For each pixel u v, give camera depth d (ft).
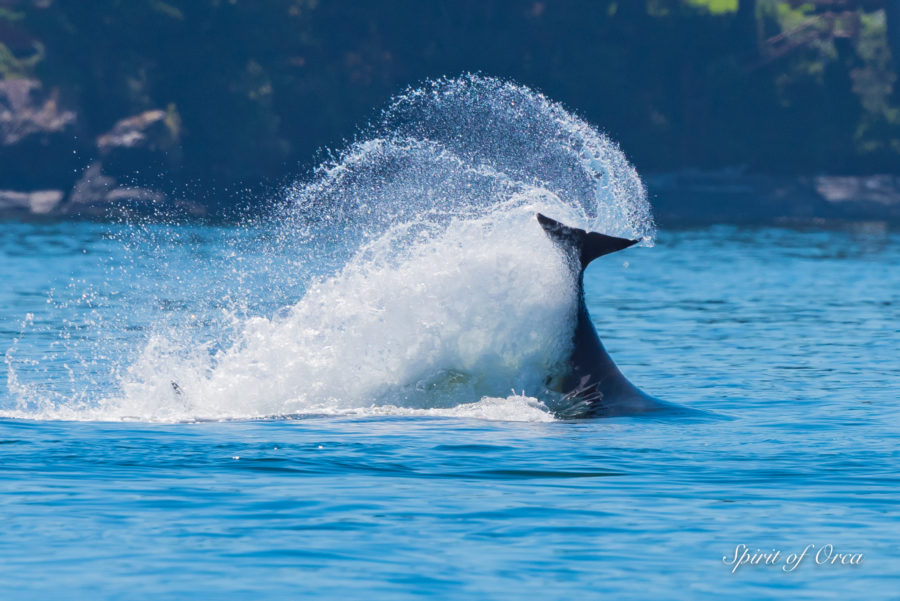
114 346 231.91
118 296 333.83
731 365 221.46
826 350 246.88
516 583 88.22
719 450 135.64
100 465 123.75
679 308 345.72
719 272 494.18
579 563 92.79
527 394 163.63
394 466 125.08
